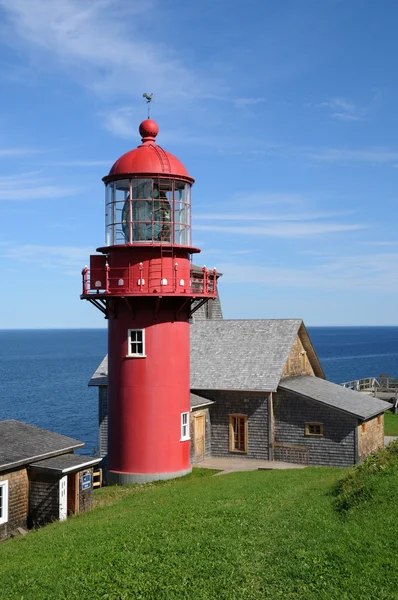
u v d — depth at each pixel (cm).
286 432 3466
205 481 2688
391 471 1938
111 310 2952
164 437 2912
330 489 2117
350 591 1304
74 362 16762
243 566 1466
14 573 1546
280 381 3562
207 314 4538
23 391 10056
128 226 2833
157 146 2962
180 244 2864
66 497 2322
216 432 3584
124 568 1505
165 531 1764
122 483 2914
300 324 3866
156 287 2820
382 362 15162
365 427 3453
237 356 3731
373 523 1597
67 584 1448
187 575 1441
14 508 2256
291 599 1300
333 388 3781
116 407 2953
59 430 6469
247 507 1978
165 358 2919
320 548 1493
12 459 2241
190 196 2962
